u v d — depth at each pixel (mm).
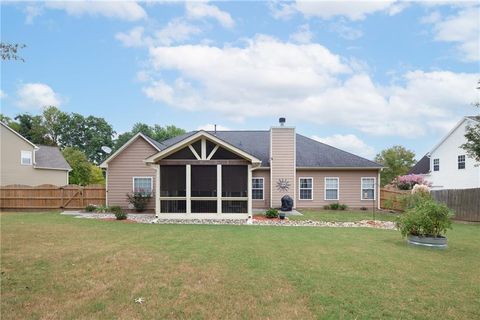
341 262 7355
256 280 5898
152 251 8234
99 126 67062
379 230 13477
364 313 4531
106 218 16594
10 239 9727
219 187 16750
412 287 5695
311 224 15461
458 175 27844
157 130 63094
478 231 13992
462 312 4656
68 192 22203
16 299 4832
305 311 4562
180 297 5016
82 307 4570
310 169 23344
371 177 23484
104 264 6863
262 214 18969
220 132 27297
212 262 7152
